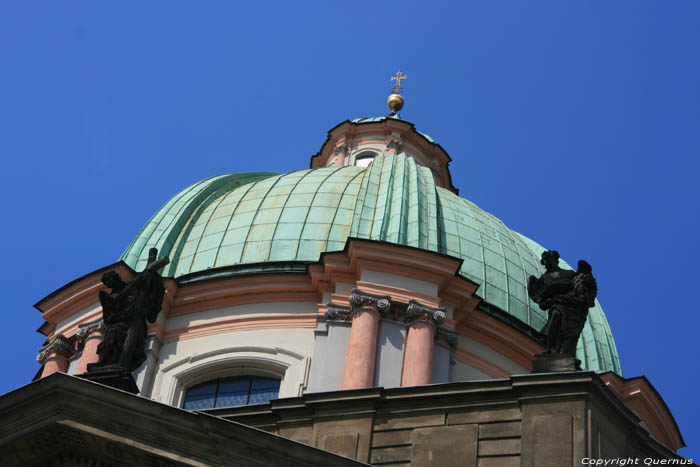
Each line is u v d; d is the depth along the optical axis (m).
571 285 38.53
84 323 55.31
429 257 53.66
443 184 74.38
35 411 33.06
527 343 54.97
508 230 62.97
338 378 51.00
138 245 58.72
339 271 53.72
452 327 53.34
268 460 32.03
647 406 57.25
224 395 53.00
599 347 60.75
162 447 32.28
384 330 51.91
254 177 67.69
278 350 52.97
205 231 59.22
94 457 32.91
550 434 35.19
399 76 79.38
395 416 36.91
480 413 36.28
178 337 54.41
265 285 54.56
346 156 73.25
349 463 31.94
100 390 32.88
